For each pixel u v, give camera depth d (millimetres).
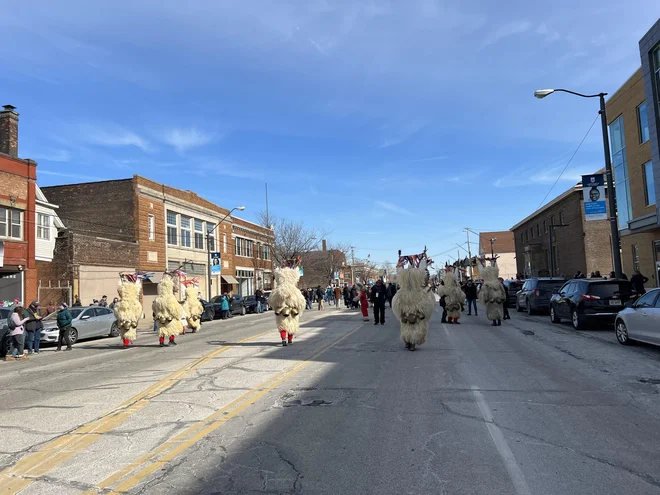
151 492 4125
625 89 25250
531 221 53875
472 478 4242
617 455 4730
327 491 4066
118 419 6398
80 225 33969
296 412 6449
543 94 18062
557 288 21375
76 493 4145
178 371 9859
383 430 5613
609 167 18094
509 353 11000
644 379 8047
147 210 34469
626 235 25672
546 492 3957
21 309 14781
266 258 58156
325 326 19422
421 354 11109
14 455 5160
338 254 78562
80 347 17391
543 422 5797
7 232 24266
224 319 29422
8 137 25547
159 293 15102
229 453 4996
